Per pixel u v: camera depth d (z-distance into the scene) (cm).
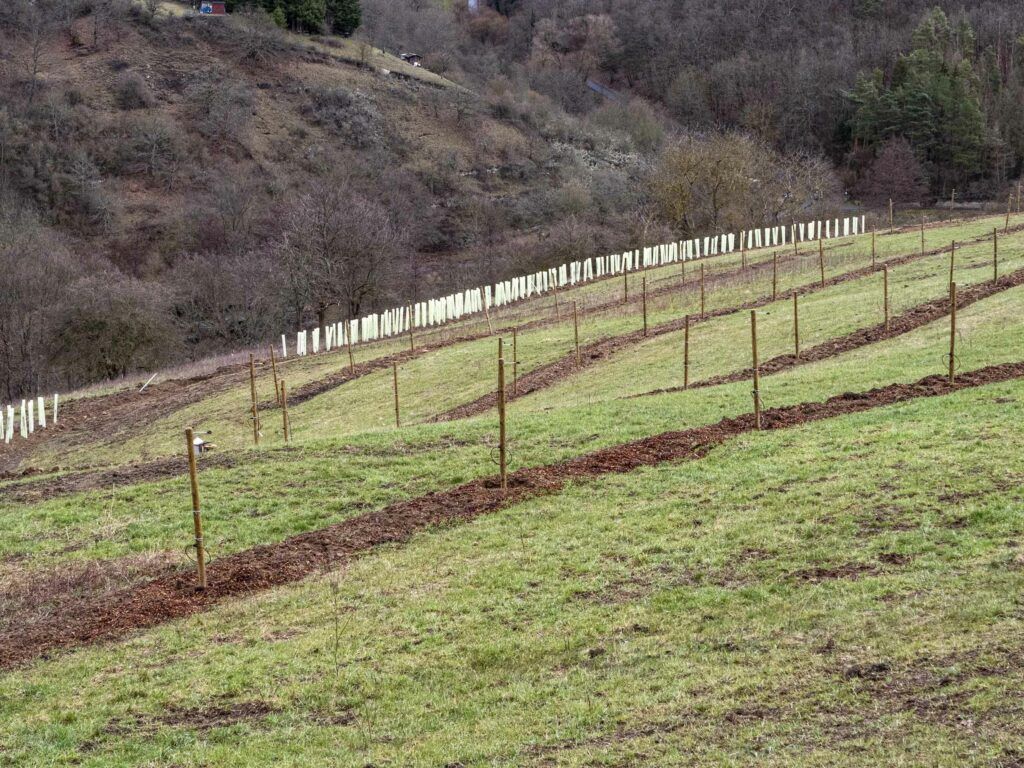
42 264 7712
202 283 8644
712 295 5294
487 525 2155
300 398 4634
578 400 3481
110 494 2664
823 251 6212
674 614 1623
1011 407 2348
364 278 8169
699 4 18462
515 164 13912
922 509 1834
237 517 2416
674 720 1314
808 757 1171
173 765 1354
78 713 1536
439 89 15762
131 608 1962
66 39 14538
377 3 19000
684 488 2184
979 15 15575
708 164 9150
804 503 1966
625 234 9488
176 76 14225
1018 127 11644
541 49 18888
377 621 1752
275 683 1568
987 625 1401
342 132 13975
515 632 1645
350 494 2500
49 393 7219
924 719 1211
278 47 15538
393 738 1378
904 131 12062
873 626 1463
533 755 1281
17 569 2234
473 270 10094
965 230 6175
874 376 2941
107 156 12200
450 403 4000
